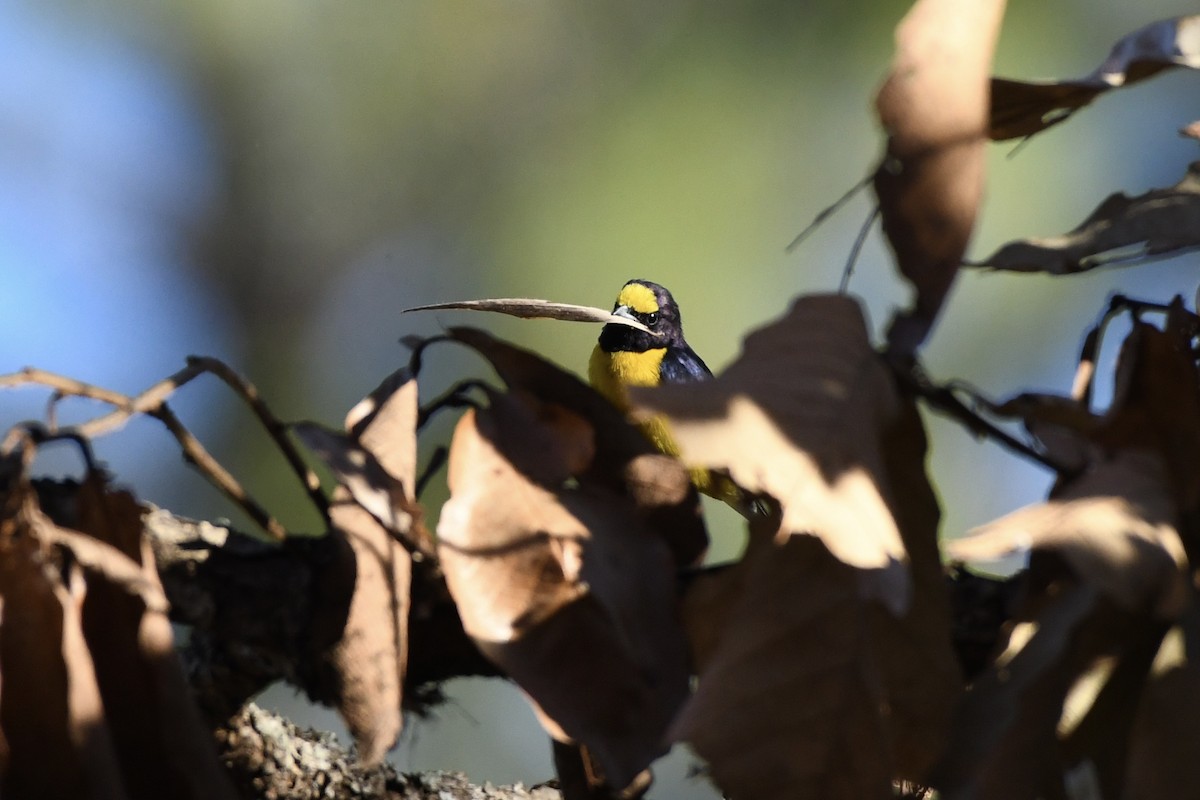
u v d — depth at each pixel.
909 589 5.04
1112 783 5.04
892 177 5.04
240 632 5.12
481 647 5.07
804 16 13.55
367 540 5.09
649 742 5.06
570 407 5.10
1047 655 5.04
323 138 16.08
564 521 5.08
